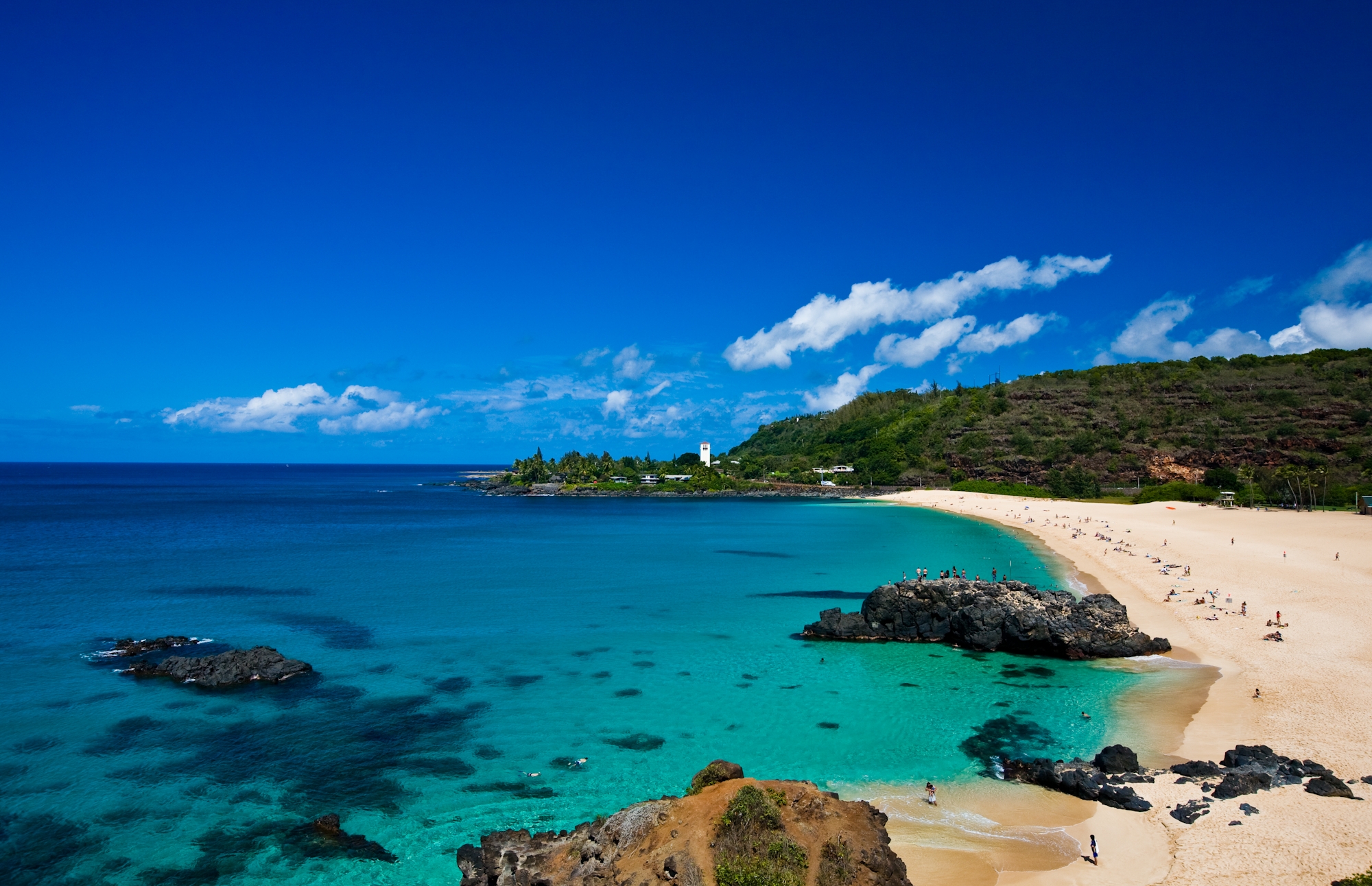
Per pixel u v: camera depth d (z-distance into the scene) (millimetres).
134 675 47781
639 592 77188
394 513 183750
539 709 42562
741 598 74375
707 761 35625
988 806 30422
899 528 140750
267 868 26672
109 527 141250
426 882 25938
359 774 34188
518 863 24844
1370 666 43781
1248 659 47531
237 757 35688
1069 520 139750
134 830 29094
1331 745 33562
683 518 168750
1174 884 23891
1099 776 32219
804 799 24094
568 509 198625
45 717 40375
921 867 25625
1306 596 62875
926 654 53656
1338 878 23156
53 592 75062
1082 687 45562
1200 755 34406
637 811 24344
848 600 73438
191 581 82688
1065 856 26250
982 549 108750
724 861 21266
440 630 60812
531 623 63062
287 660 48688
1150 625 58188
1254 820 27125
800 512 182500
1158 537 107938
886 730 39188
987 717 40875
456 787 32906
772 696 44875
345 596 74750
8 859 27016
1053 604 54750
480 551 110812
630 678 48312
